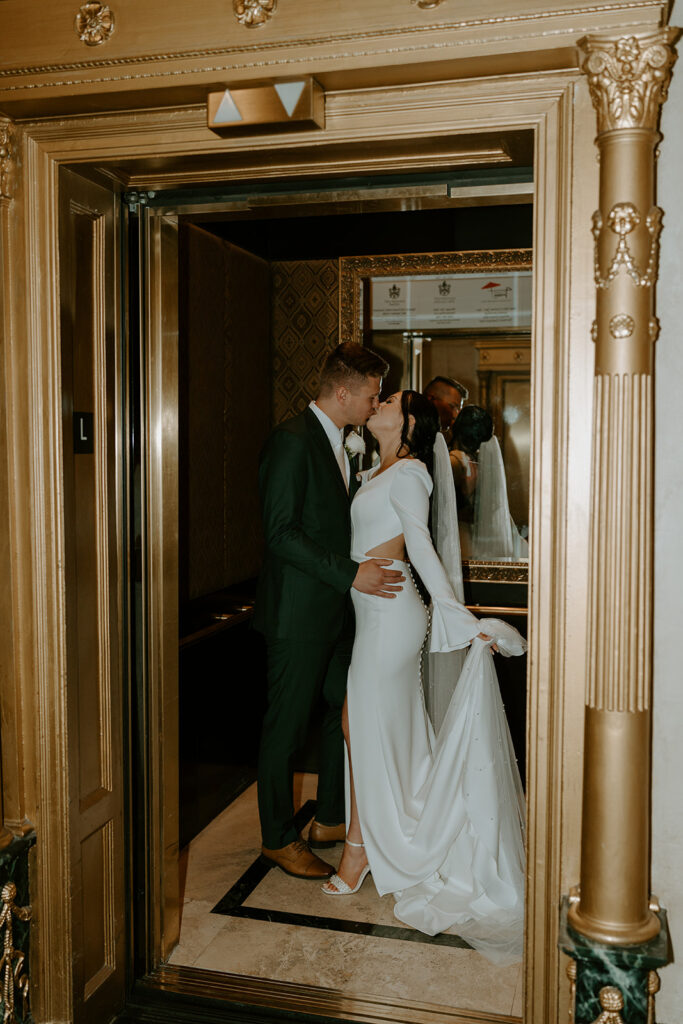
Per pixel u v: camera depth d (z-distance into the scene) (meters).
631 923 1.75
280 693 3.16
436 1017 2.39
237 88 1.89
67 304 2.17
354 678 3.03
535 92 1.80
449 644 2.93
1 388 2.13
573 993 1.79
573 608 1.84
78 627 2.27
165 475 2.51
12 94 1.98
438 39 1.74
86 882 2.32
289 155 2.04
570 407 1.81
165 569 2.54
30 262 2.12
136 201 2.36
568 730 1.86
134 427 2.44
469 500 3.92
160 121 2.04
